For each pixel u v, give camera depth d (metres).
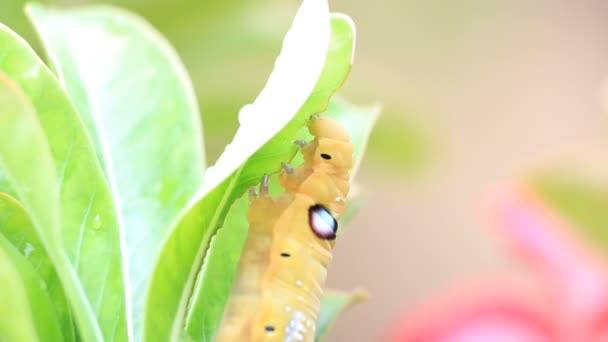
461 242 0.90
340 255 0.90
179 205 0.31
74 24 0.33
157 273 0.28
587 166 0.51
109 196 0.29
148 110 0.32
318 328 0.32
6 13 0.42
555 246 0.51
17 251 0.29
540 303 0.52
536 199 0.52
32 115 0.26
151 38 0.33
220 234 0.30
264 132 0.27
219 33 0.47
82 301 0.29
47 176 0.26
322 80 0.28
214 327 0.30
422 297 0.90
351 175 0.31
